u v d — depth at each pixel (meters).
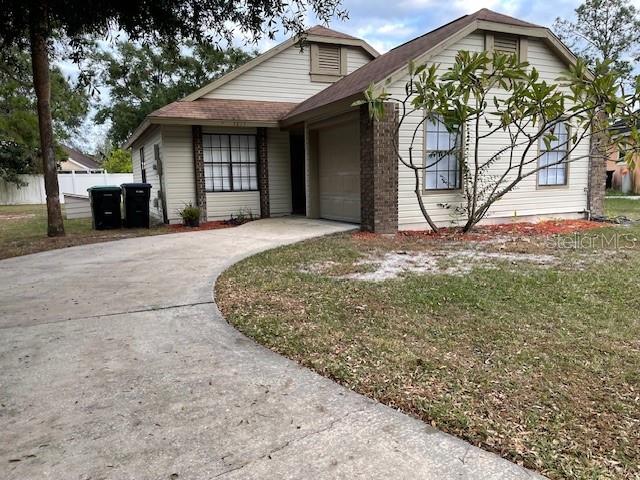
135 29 5.14
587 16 33.72
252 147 12.20
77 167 38.31
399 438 2.14
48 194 9.68
